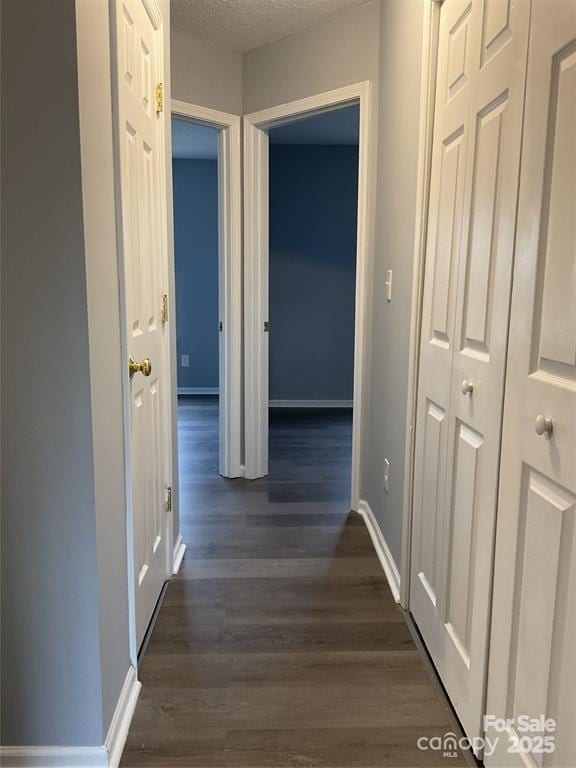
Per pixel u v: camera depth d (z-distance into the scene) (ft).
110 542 4.44
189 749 4.51
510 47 3.81
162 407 6.83
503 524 3.89
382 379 7.98
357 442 9.36
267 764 4.38
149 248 6.07
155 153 6.40
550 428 3.23
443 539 5.20
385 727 4.76
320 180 17.17
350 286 17.65
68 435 3.93
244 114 10.30
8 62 3.62
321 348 17.85
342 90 8.78
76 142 3.67
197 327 19.69
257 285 10.75
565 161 3.11
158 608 6.56
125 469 4.98
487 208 4.21
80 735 4.20
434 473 5.51
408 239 6.49
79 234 3.75
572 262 3.04
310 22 8.95
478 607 4.31
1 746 4.21
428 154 5.81
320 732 4.70
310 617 6.41
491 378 4.07
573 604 3.02
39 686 4.16
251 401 11.02
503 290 3.89
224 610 6.54
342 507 9.80
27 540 4.03
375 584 7.18
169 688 5.21
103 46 4.24
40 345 3.86
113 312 4.56
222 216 10.66
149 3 5.86
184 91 9.44
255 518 9.29
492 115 4.15
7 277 3.80
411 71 6.39
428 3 5.60
